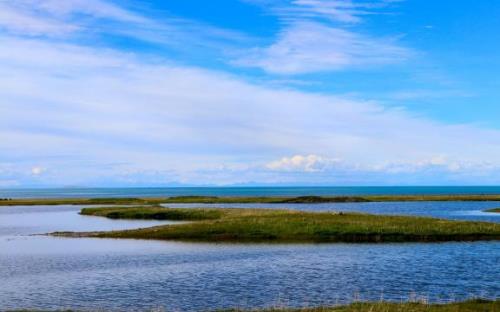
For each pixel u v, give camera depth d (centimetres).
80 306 2805
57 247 5372
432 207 14062
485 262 4219
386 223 6475
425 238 5806
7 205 16650
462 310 2372
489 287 3244
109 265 4200
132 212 9931
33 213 12131
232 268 4028
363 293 3086
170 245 5453
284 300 2916
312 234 6034
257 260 4425
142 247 5319
